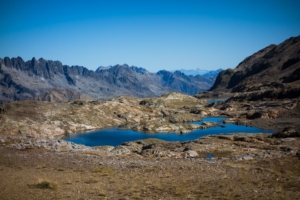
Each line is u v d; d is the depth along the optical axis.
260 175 35.69
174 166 41.91
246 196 26.30
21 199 22.58
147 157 56.19
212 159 51.19
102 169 37.47
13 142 62.38
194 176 34.62
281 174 36.31
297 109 189.25
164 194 26.36
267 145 78.62
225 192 27.39
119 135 151.25
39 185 26.98
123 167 40.72
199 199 25.09
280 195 26.66
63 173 34.84
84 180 31.03
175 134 150.38
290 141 81.94
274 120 170.12
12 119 151.50
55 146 61.69
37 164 41.06
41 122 159.38
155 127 165.75
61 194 24.62
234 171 38.09
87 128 174.62
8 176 31.16
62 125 165.12
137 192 26.72
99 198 24.09
